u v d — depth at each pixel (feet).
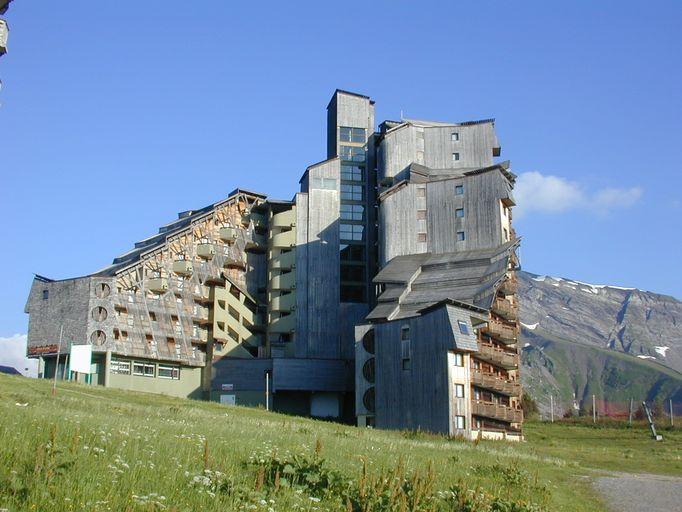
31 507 52.95
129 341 352.69
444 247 357.82
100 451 71.92
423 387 282.36
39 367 355.56
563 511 93.81
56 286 359.05
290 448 103.65
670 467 188.03
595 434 312.29
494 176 354.33
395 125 426.51
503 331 313.12
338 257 401.90
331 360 378.32
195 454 82.28
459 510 75.31
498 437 289.33
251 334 402.93
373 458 107.65
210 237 402.93
